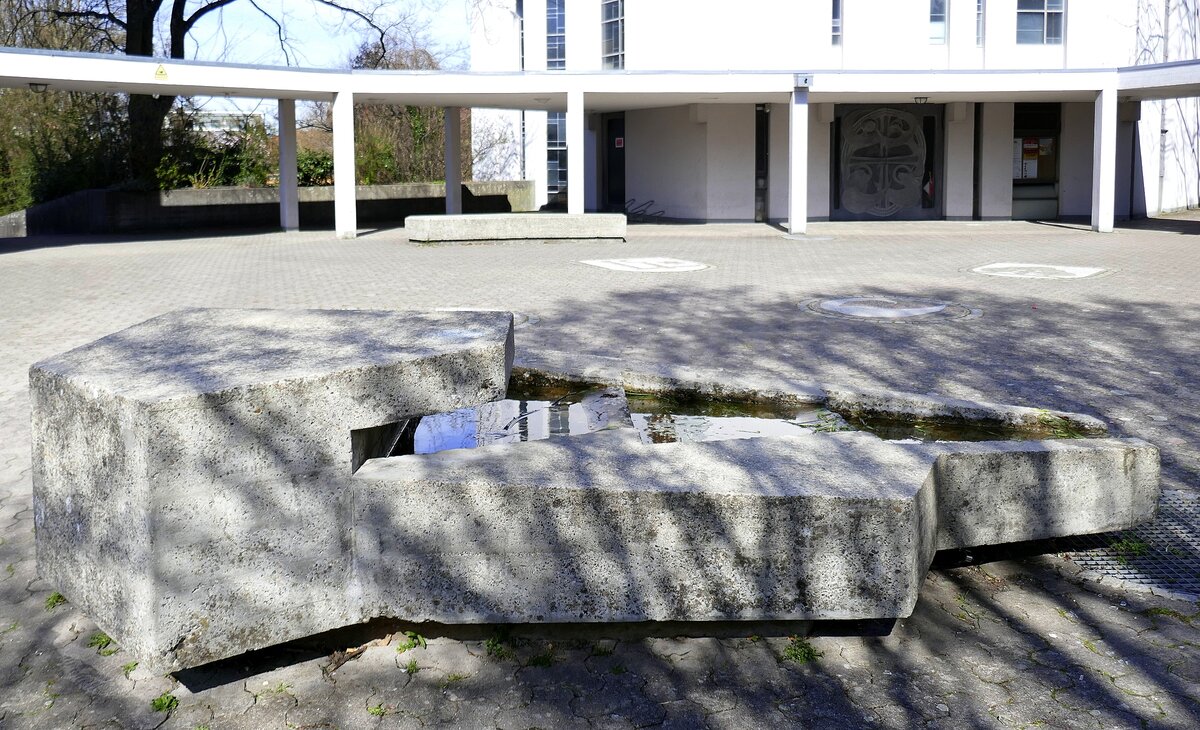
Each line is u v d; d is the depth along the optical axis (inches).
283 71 862.5
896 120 1079.6
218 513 132.4
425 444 199.8
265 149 1273.4
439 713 132.0
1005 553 182.4
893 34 1042.7
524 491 140.9
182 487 129.4
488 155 1430.9
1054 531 171.9
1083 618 157.8
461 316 181.8
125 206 1092.5
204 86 835.4
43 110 1194.6
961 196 1082.7
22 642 153.6
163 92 892.0
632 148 1180.5
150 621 129.6
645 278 600.4
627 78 888.9
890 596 142.5
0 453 255.3
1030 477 168.9
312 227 1107.3
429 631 151.6
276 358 147.3
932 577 172.6
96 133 1198.3
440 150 1482.5
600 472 147.3
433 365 147.8
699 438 207.3
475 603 143.6
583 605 143.0
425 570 143.3
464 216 850.8
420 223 842.2
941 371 337.7
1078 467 171.6
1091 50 1041.5
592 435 168.4
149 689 139.0
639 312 470.0
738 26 1047.0
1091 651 147.3
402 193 1259.2
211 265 695.1
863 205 1091.9
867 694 136.1
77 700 136.7
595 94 921.5
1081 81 886.4
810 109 1067.9
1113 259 682.2
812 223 1057.5
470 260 711.1
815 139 1072.8
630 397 240.7
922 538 147.8
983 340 394.9
